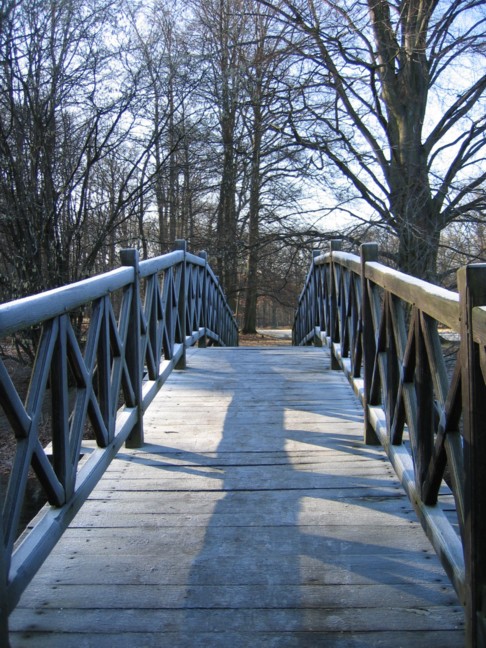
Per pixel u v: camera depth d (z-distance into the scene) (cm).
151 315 432
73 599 214
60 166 897
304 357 661
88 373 258
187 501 294
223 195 1658
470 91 1023
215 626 199
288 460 345
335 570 231
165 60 1023
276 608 208
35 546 195
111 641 193
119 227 1112
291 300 2291
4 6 762
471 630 161
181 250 579
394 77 1040
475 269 153
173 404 466
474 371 152
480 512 155
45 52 840
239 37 1238
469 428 155
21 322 180
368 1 998
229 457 351
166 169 1140
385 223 1059
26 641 193
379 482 312
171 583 224
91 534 262
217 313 1025
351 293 420
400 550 245
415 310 222
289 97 1086
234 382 536
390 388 292
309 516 276
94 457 278
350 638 192
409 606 208
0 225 821
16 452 187
